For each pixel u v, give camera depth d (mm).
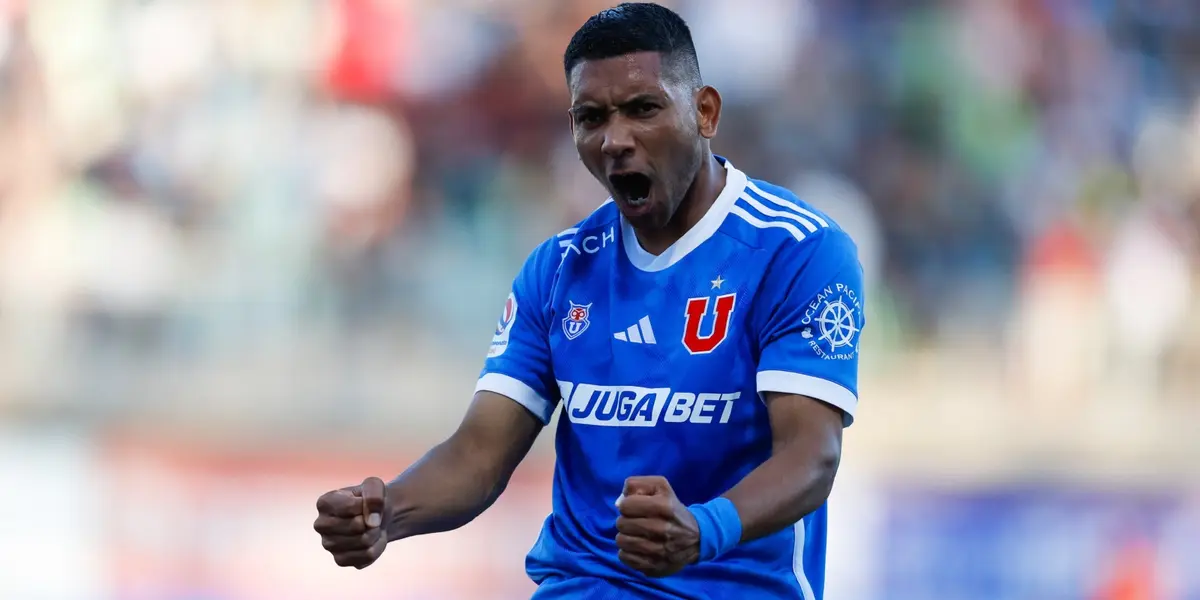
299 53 39031
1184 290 38094
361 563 8625
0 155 37750
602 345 9273
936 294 37281
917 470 28656
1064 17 40562
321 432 31000
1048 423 34812
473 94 39219
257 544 26703
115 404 33656
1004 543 24891
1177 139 40125
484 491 9492
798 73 39562
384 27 39156
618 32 8656
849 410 8758
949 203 38625
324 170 37938
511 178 38750
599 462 9211
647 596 8977
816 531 9406
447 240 37906
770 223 9117
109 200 37750
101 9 39062
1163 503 25359
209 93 38656
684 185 8875
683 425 8977
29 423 31672
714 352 8977
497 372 9656
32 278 36906
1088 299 36938
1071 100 40156
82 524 26922
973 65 39844
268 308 36625
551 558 9414
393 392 34531
